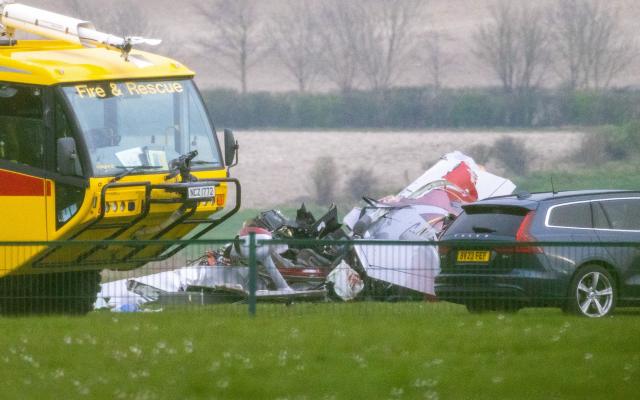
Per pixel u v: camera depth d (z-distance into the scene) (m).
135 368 43.56
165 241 60.81
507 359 45.25
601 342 48.78
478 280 63.03
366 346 48.00
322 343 48.53
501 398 39.19
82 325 54.22
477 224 67.50
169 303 62.91
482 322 54.72
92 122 67.38
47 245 61.62
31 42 74.00
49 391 39.75
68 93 67.06
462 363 44.56
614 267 64.00
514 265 62.69
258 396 39.69
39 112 67.19
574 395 39.56
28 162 67.50
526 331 51.19
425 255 64.31
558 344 48.41
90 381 41.12
